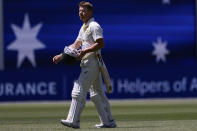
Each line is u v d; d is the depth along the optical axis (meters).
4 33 72.94
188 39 78.38
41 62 73.75
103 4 75.69
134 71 72.88
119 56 75.81
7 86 68.81
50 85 70.00
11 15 73.12
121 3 76.31
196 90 74.31
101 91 30.70
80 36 30.42
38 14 73.94
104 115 30.94
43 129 30.62
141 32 76.75
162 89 73.56
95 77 29.80
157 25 77.50
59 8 74.44
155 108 55.25
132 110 52.34
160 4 77.69
